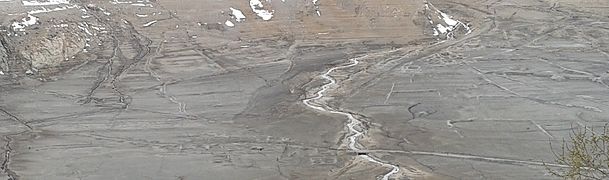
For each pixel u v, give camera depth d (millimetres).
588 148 13391
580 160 10531
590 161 10789
